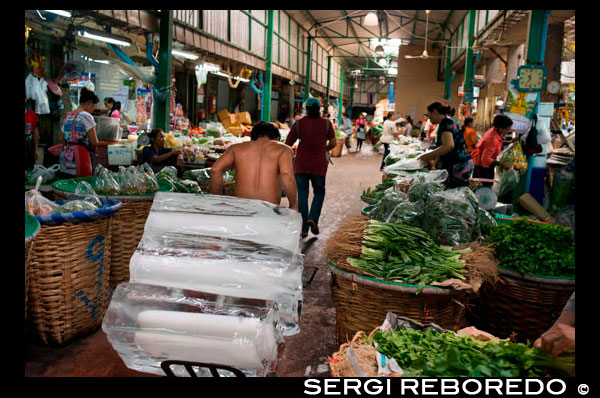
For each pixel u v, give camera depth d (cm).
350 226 310
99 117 662
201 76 1034
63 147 477
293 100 1866
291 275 219
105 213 303
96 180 385
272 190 295
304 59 2088
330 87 2859
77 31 689
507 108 662
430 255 288
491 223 363
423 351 212
